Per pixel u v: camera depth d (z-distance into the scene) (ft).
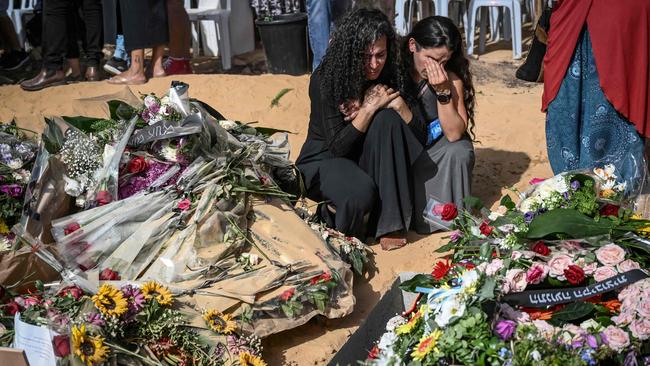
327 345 11.99
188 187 12.74
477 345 9.07
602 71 15.19
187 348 10.89
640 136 15.44
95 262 12.17
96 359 9.91
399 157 14.60
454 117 15.19
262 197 13.42
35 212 12.41
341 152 14.79
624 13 14.96
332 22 24.93
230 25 28.81
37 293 11.34
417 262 14.33
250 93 22.89
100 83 24.25
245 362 10.69
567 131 15.93
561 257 10.38
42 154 12.69
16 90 24.61
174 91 13.56
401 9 29.25
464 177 15.29
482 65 27.89
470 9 29.19
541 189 12.35
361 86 14.52
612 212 11.93
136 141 13.10
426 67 14.99
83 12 25.48
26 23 28.45
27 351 10.10
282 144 15.16
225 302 11.39
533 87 25.16
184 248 12.07
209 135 12.99
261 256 12.39
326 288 12.02
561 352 9.00
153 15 23.82
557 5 15.60
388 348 9.98
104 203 12.64
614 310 10.07
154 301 10.85
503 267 10.34
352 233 14.66
